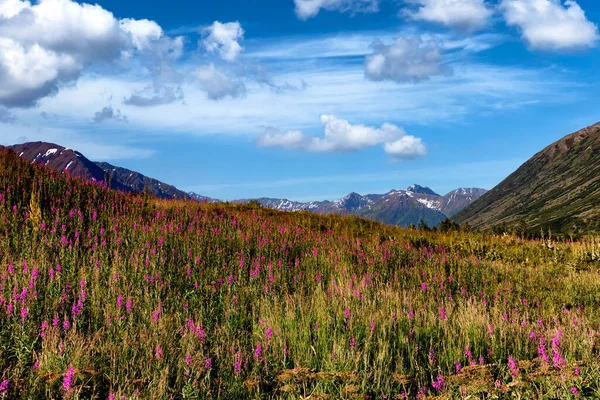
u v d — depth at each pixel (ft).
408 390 16.94
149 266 29.40
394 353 20.18
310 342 20.27
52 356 15.80
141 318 21.24
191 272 29.40
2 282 22.67
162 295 25.57
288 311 23.43
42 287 23.21
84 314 21.36
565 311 30.17
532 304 34.19
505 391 16.58
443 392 16.87
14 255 28.09
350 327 21.08
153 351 17.84
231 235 42.55
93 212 41.78
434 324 23.47
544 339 22.16
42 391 14.76
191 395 14.58
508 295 34.45
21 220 35.35
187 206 57.72
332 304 24.81
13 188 41.65
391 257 43.16
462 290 33.09
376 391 16.53
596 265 52.03
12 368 15.84
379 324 22.30
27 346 16.47
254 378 16.69
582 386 16.46
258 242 40.91
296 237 46.32
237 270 32.55
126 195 54.85
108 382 15.72
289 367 18.34
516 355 20.72
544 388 16.92
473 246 57.98
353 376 16.43
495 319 25.27
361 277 34.68
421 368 18.52
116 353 17.13
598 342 21.86
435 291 33.91
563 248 60.39
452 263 43.75
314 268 36.37
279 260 35.81
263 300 26.17
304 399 15.74
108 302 22.65
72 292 23.12
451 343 21.22
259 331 21.47
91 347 17.01
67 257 27.84
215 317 22.88
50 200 42.39
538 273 45.52
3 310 19.45
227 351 18.47
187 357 16.20
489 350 20.77
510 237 69.05
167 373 15.69
